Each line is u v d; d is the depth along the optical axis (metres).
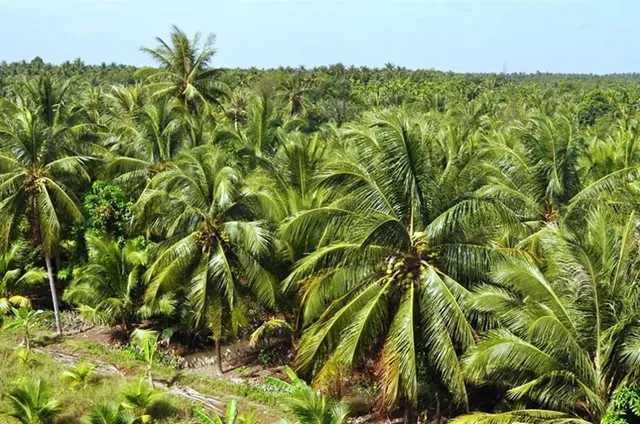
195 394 22.19
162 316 27.44
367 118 18.42
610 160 30.09
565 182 24.94
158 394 20.25
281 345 26.02
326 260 17.70
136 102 46.53
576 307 14.84
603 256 14.97
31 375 22.55
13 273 28.91
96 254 26.41
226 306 22.67
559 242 15.23
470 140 27.52
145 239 28.52
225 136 36.94
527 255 17.62
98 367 24.30
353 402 21.36
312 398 15.87
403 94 80.56
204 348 26.50
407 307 16.72
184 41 43.28
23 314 25.30
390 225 16.61
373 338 17.00
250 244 20.97
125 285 26.25
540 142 24.55
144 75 43.38
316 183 18.39
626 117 69.00
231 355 25.88
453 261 16.98
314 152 24.27
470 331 16.05
